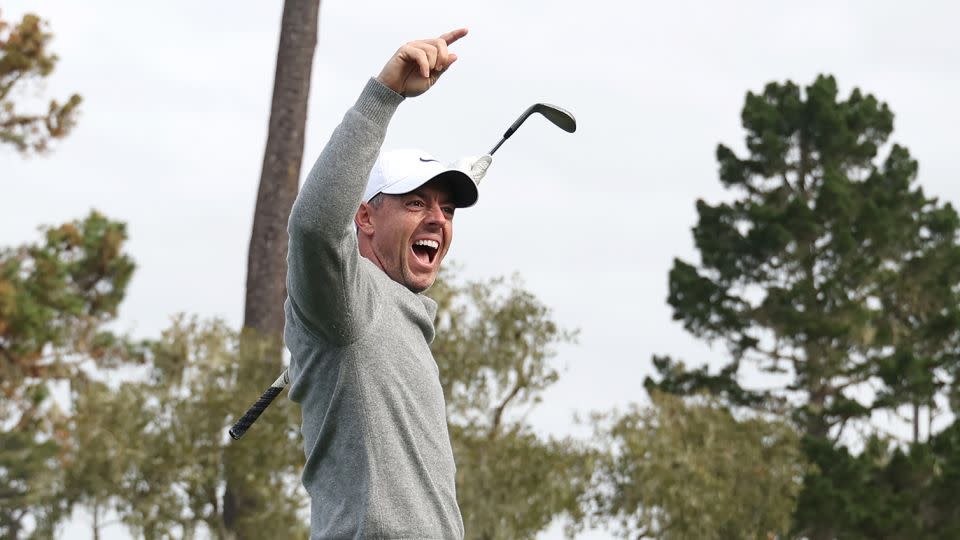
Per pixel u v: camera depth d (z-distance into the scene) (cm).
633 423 4850
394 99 786
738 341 8381
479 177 901
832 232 8350
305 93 4100
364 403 794
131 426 4044
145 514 3997
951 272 8588
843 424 8138
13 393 5019
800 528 7225
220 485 4084
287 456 4053
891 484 7838
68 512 4112
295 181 4100
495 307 4412
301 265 771
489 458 4312
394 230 855
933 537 7538
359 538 782
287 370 912
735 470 5200
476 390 4356
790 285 8288
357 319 792
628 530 4784
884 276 8406
